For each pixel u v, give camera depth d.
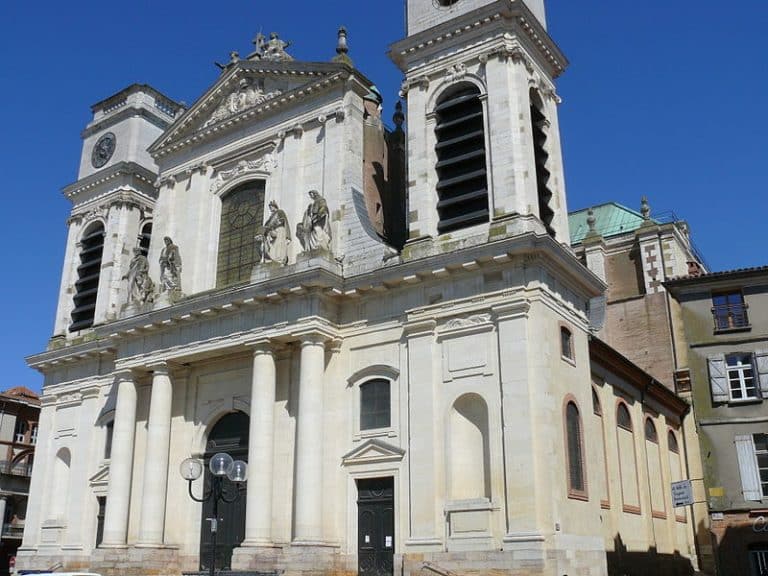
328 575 26.12
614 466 31.48
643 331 43.03
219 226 35.16
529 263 25.75
